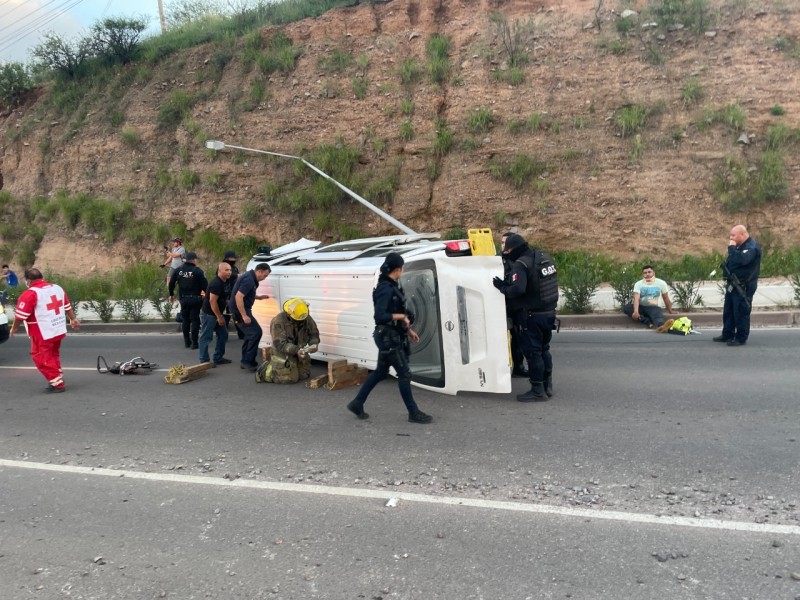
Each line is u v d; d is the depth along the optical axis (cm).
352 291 791
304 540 396
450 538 391
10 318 1584
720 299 1224
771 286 1306
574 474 482
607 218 1667
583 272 1265
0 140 2408
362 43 2122
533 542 381
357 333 793
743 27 1841
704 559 356
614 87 1828
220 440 602
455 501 443
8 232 2184
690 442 542
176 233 1977
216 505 454
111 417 700
